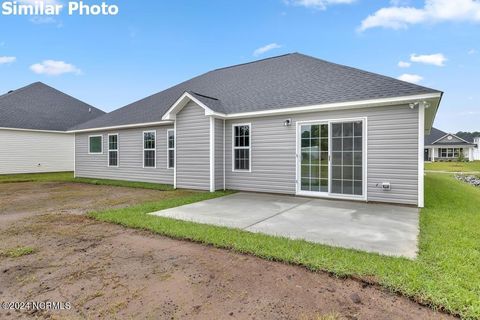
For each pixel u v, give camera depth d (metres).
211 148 9.87
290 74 11.22
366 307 2.51
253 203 7.62
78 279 3.13
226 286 2.94
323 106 7.93
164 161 12.17
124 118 13.71
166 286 2.96
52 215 6.31
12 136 17.48
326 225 5.29
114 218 5.71
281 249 3.82
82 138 15.62
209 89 12.84
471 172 21.77
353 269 3.13
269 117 9.36
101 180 13.84
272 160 9.33
